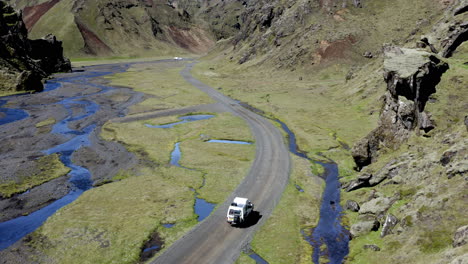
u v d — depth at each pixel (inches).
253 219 1608.0
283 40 7593.5
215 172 2186.3
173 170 2208.4
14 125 3260.3
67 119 3553.2
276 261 1289.4
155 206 1713.8
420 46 3459.6
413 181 1572.3
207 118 3742.6
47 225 1521.9
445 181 1370.6
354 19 6875.0
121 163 2338.8
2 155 2448.3
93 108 4124.0
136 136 2974.9
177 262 1270.9
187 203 1748.3
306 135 3038.9
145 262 1273.4
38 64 7170.3
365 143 2162.9
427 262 1054.4
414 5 6594.5
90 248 1348.4
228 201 1784.0
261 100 4633.4
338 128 3208.7
